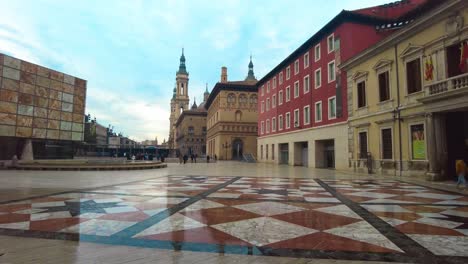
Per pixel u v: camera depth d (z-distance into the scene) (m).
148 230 5.69
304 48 35.44
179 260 4.08
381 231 5.68
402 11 26.17
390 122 20.39
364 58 23.34
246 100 65.19
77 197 9.88
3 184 14.10
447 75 15.93
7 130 32.38
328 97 29.84
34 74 35.38
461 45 15.27
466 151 16.55
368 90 23.06
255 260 4.10
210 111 83.12
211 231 5.65
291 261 4.07
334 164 29.73
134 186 13.34
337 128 27.84
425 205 8.59
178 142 121.00
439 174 16.06
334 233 5.53
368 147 22.95
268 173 23.02
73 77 40.72
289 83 40.22
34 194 10.60
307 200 9.43
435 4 19.64
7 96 32.38
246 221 6.48
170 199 9.50
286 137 40.44
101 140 148.12
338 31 27.98
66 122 39.53
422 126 17.72
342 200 9.48
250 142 64.75
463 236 5.34
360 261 4.08
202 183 14.88
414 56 18.34
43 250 4.47
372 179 17.47
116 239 5.08
